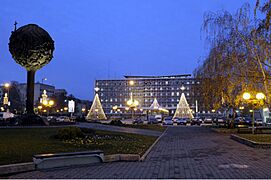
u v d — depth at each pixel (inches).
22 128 985.5
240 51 1091.3
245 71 1080.8
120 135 1000.2
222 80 1262.3
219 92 1326.3
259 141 796.0
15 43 1114.7
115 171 422.0
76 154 466.3
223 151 684.1
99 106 2847.0
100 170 429.7
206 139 1072.2
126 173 406.3
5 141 652.1
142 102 5949.8
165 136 1245.1
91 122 1973.4
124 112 5516.7
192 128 2016.5
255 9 895.7
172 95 5826.8
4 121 1206.3
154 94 5925.2
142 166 470.3
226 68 1163.3
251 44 1023.0
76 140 735.1
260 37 969.5
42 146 599.5
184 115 3292.3
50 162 439.8
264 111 2586.1
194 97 2042.3
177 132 1541.6
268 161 514.9
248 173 402.6
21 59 1121.4
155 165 481.1
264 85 1009.5
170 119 2822.3
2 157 459.2
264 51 972.6
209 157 580.4
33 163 423.5
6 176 382.0
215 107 1493.6
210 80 1342.3
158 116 3225.9
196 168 448.5
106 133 1017.5
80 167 456.1
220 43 1155.3
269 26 871.7
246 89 1095.0
